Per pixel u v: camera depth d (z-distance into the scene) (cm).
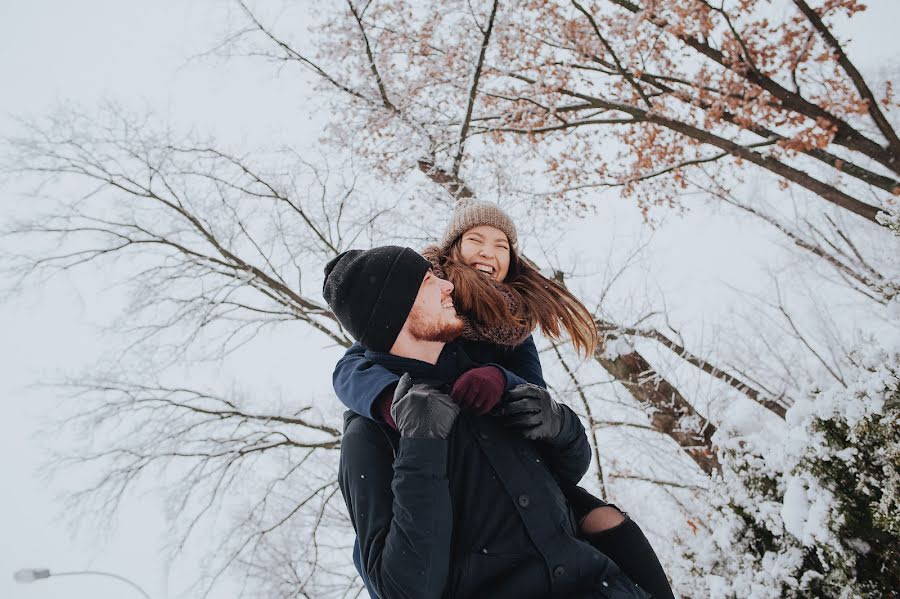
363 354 157
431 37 800
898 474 272
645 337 691
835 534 285
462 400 128
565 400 695
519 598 120
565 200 788
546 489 130
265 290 852
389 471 130
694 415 643
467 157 793
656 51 721
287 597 767
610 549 149
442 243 209
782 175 678
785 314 716
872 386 288
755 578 329
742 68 642
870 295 682
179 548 780
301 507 817
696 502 615
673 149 761
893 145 642
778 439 354
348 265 141
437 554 114
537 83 750
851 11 617
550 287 194
